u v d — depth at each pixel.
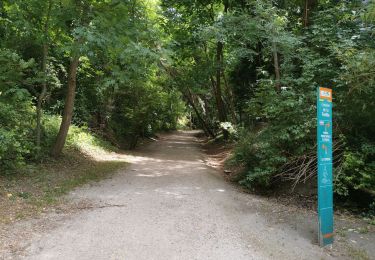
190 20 20.56
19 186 8.13
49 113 14.21
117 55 9.79
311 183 9.55
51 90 14.08
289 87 9.68
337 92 9.17
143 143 23.20
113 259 4.68
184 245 5.24
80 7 9.77
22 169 9.33
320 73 9.70
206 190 9.09
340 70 9.23
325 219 5.78
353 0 10.66
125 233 5.62
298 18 14.09
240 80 19.33
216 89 23.88
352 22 10.34
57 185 8.68
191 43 20.58
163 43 10.69
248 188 10.38
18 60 9.57
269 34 10.62
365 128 9.09
